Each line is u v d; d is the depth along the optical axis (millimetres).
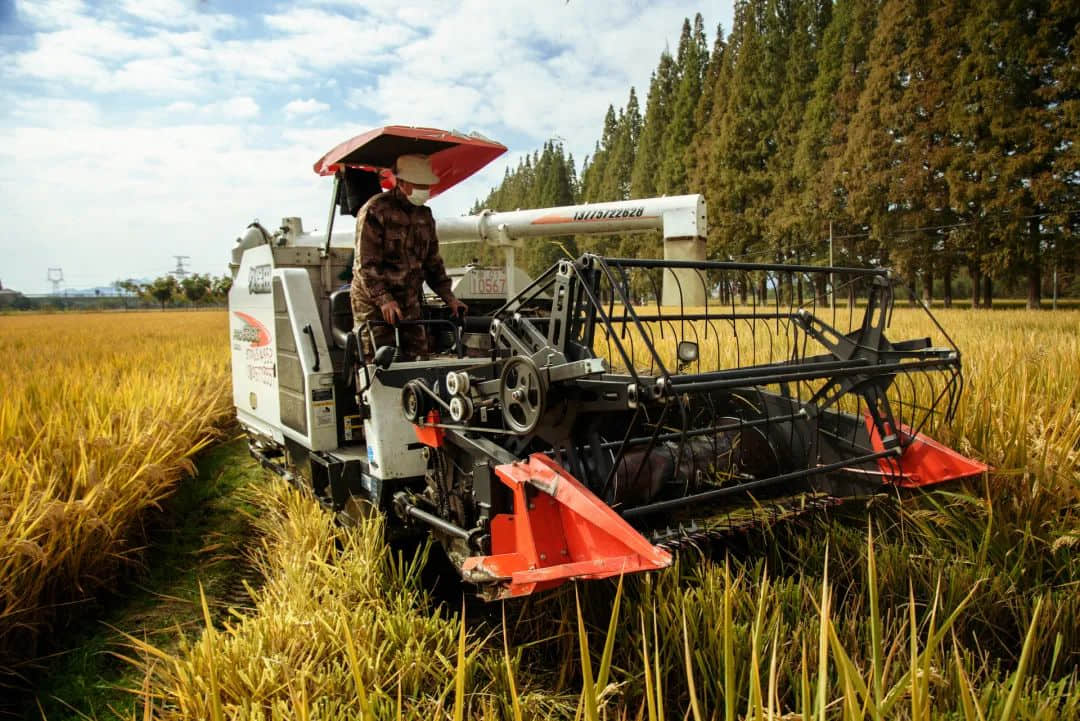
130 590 4348
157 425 5895
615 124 61812
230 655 2889
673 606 3053
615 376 2791
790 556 3922
